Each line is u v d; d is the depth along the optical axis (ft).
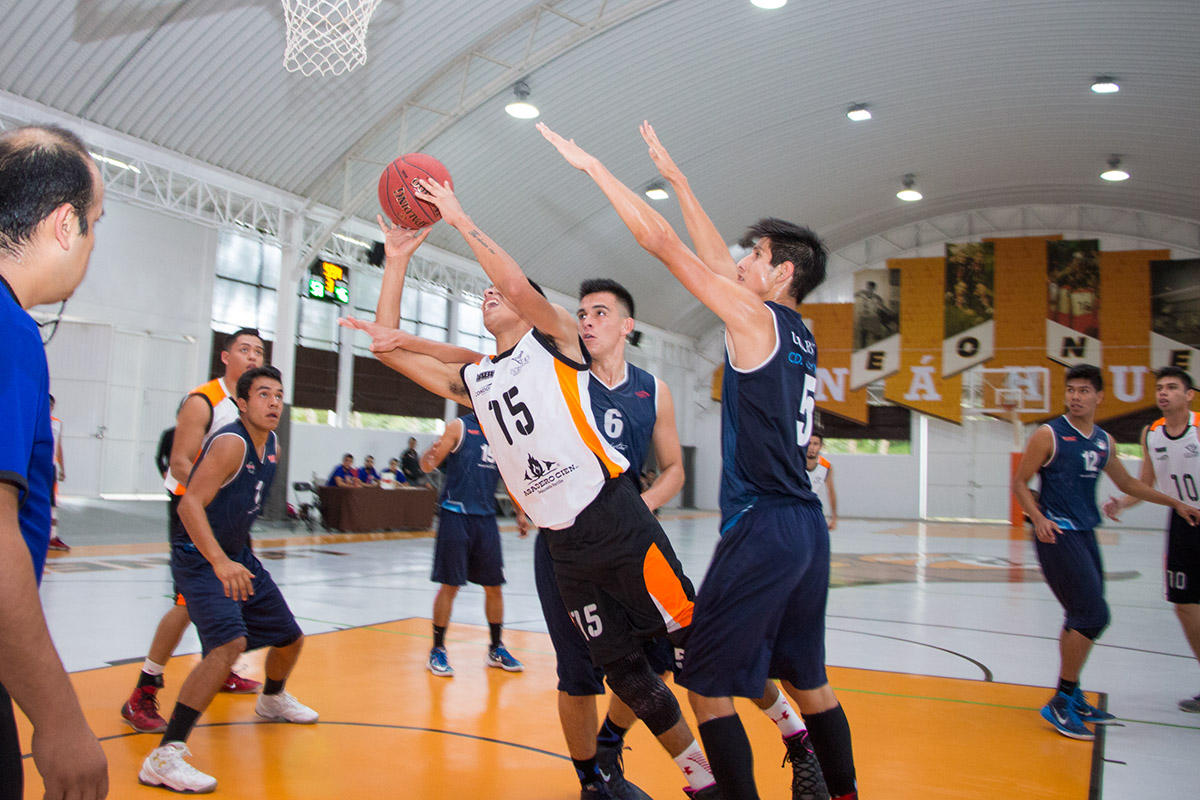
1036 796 10.07
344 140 46.83
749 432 7.64
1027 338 79.61
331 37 38.06
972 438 80.89
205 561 10.87
